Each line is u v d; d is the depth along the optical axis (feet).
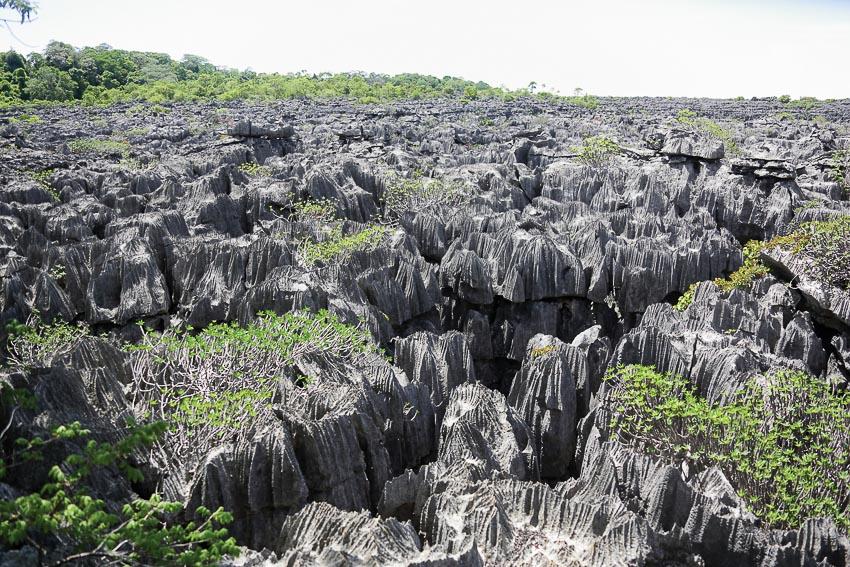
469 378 110.73
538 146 342.03
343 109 577.02
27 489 57.00
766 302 142.20
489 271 154.40
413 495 75.36
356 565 56.70
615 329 156.87
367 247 151.23
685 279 158.10
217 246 140.46
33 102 629.92
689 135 322.34
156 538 45.80
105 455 47.80
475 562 58.08
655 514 71.56
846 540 65.92
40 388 63.52
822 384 92.12
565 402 97.81
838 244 148.56
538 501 67.21
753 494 78.43
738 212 209.36
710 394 97.81
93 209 188.75
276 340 94.79
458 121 504.02
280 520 70.23
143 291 131.54
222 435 74.90
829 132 383.24
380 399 91.15
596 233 164.14
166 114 553.23
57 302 130.41
